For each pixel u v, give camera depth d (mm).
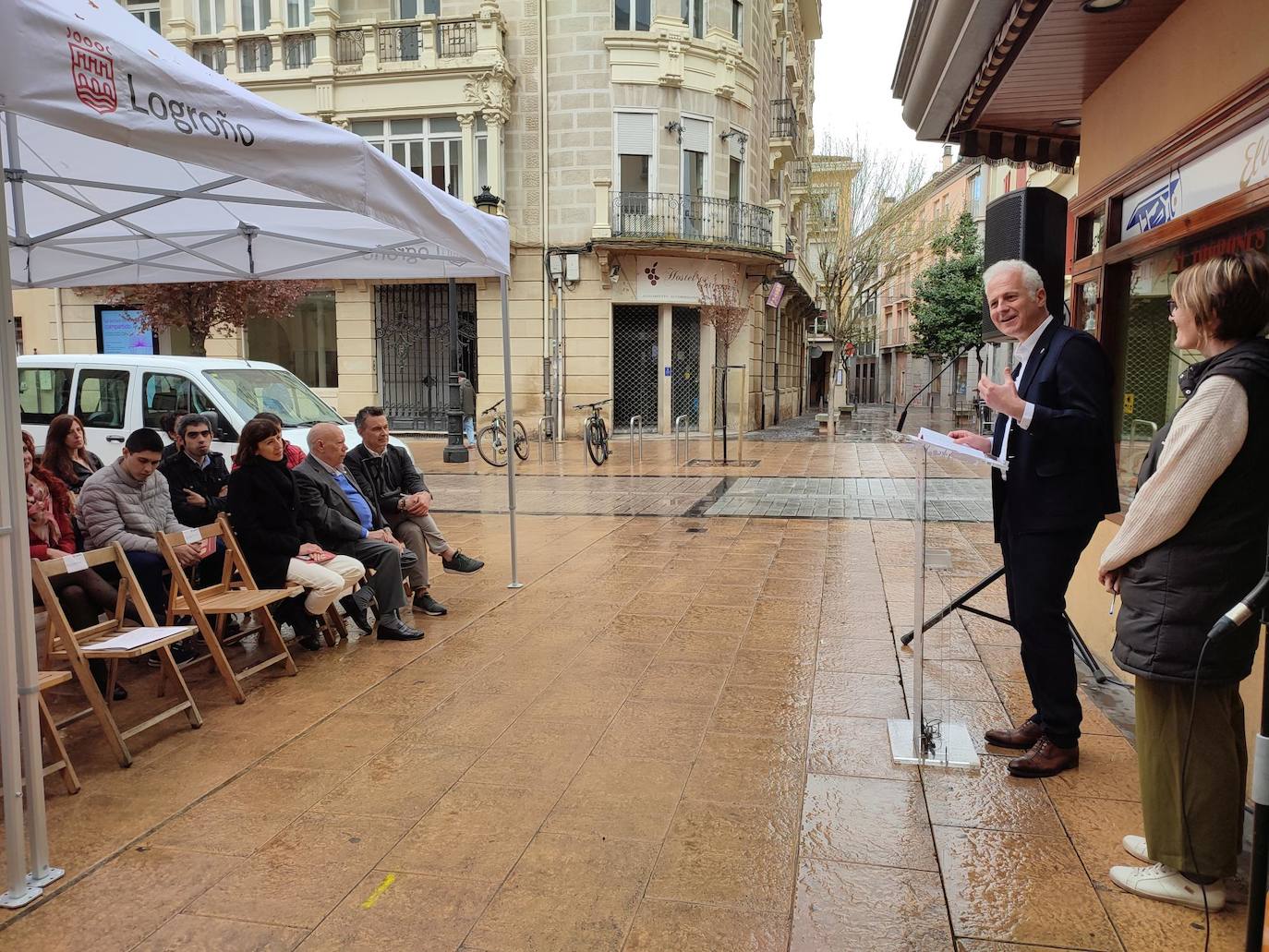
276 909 2629
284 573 4965
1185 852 2520
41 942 2482
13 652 2676
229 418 8695
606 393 20859
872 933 2473
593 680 4621
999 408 3082
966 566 7223
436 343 21391
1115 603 4543
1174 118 3863
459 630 5570
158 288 14906
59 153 4730
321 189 3902
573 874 2797
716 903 2625
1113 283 4773
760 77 23688
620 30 20125
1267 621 1918
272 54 20328
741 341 22781
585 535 8883
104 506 4711
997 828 3027
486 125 19891
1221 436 2299
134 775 3566
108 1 3559
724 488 12555
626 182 20562
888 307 57875
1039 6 3836
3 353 2639
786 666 4809
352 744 3838
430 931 2514
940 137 5914
